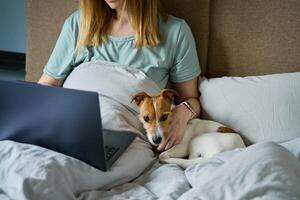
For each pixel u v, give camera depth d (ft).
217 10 5.49
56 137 3.62
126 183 3.94
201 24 5.54
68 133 3.53
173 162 4.35
